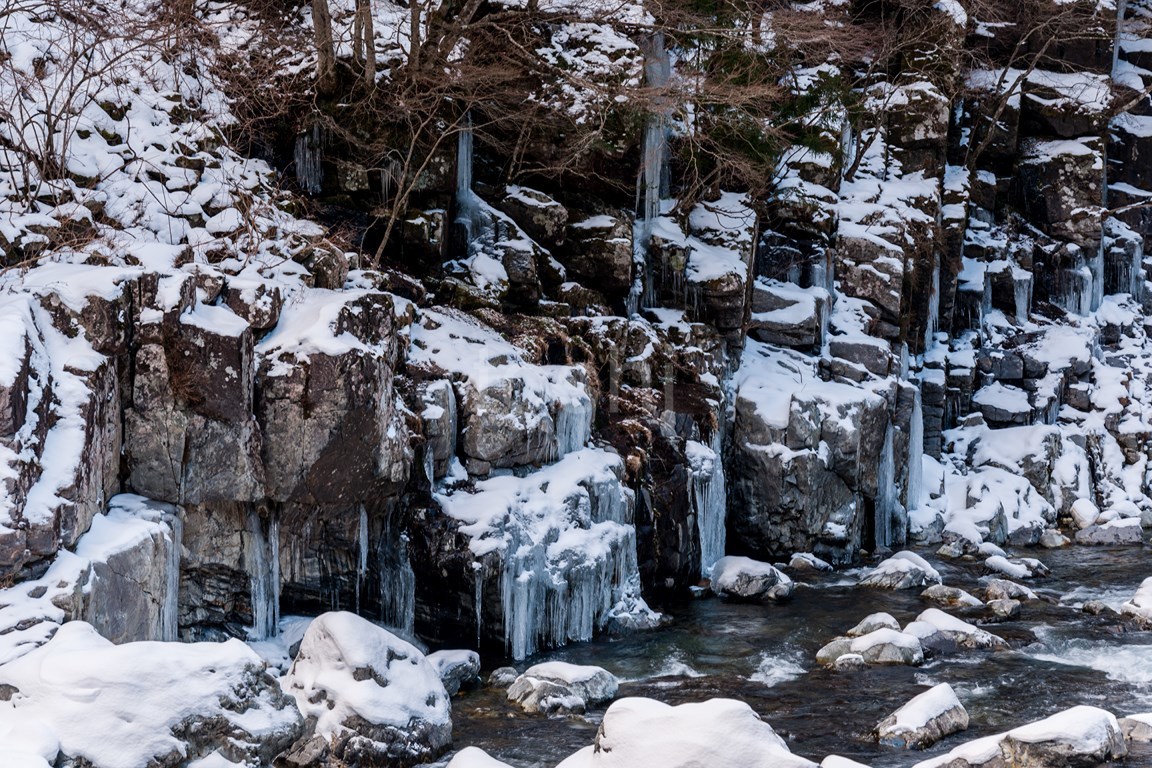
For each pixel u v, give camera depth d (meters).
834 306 25.89
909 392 24.91
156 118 17.81
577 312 21.66
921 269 27.31
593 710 14.25
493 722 13.68
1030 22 32.78
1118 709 14.30
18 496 11.31
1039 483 26.84
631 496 18.95
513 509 16.64
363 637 12.71
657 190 24.33
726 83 22.92
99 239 15.47
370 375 14.76
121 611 12.30
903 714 13.53
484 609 16.09
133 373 13.66
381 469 15.10
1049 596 20.25
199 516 14.10
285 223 17.86
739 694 15.02
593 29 23.06
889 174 28.56
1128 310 32.59
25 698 9.67
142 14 18.30
